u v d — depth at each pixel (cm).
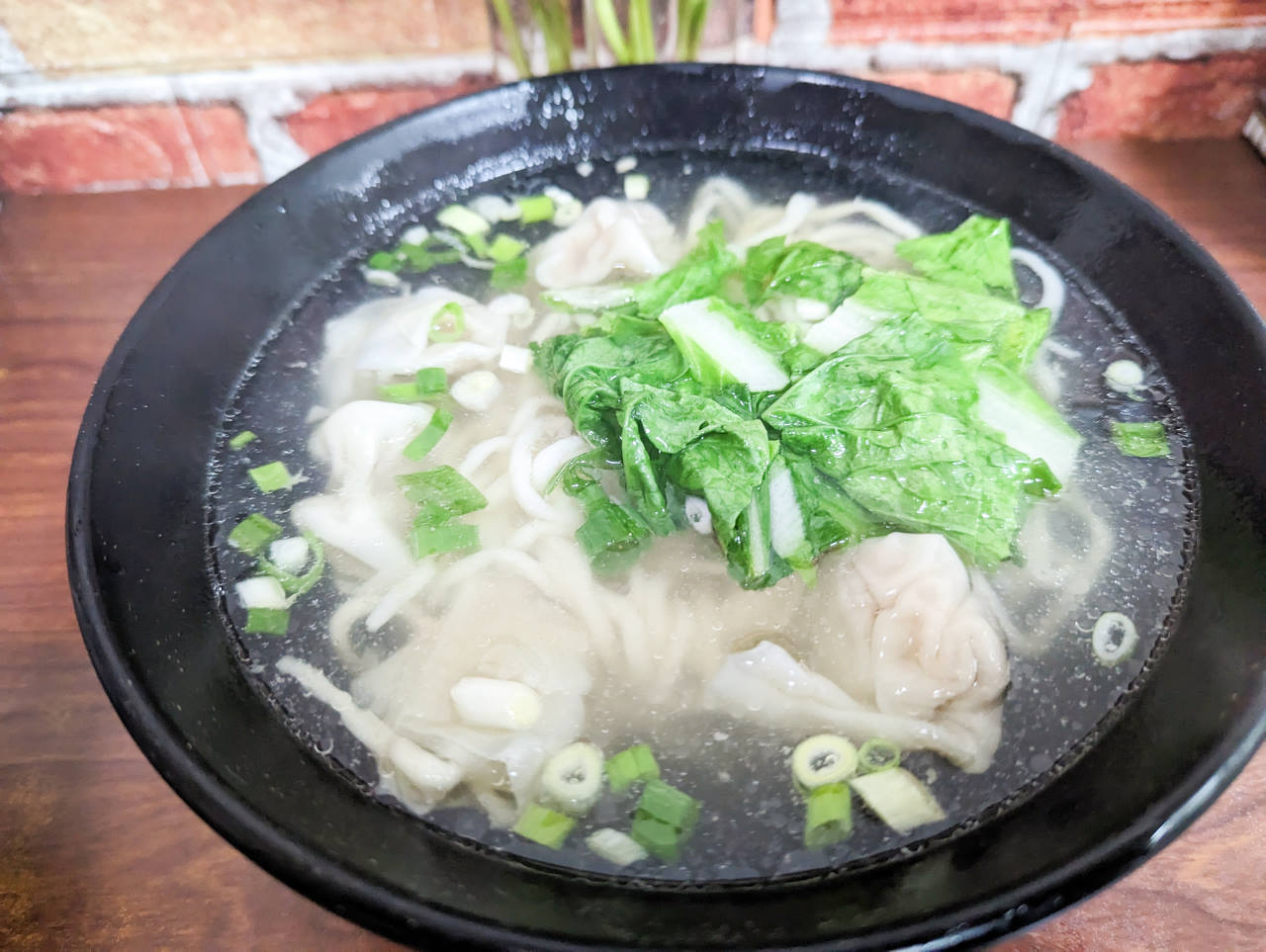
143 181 30
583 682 17
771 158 26
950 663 16
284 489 20
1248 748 13
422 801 15
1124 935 15
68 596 20
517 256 25
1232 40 28
